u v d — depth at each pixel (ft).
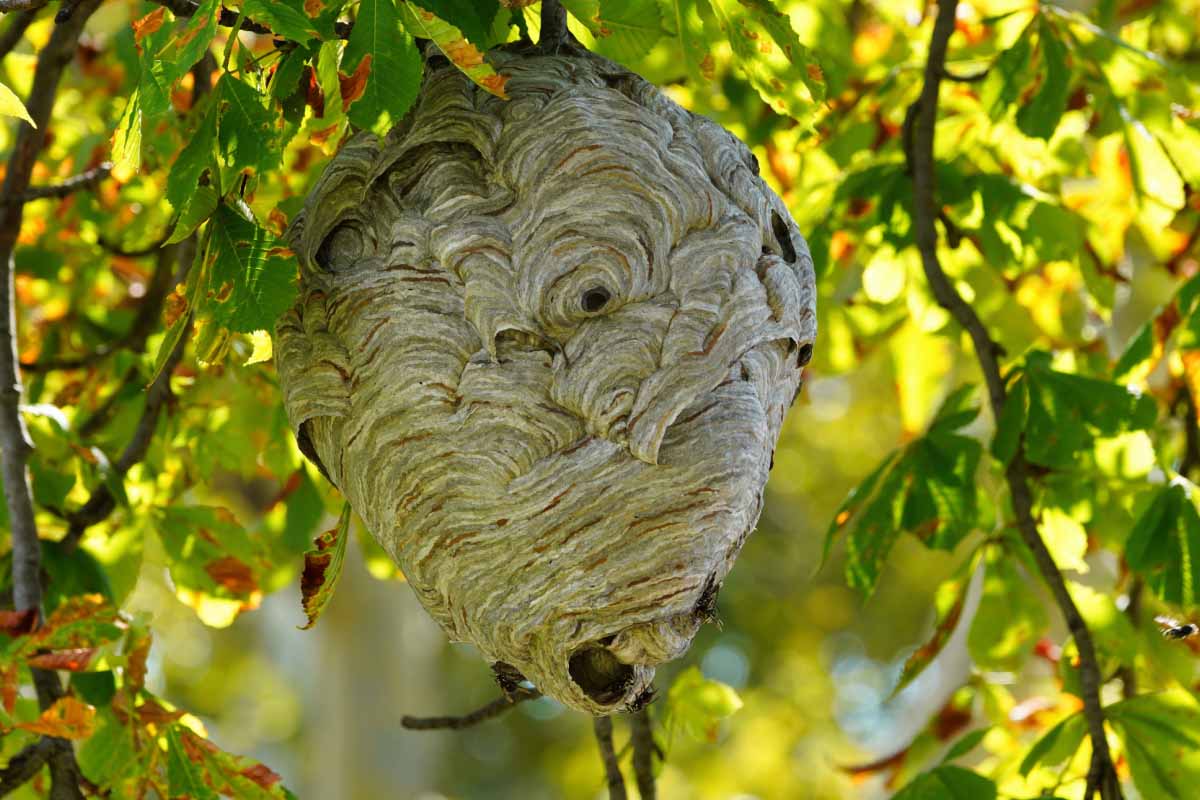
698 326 19.81
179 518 32.71
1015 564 32.65
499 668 20.44
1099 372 37.81
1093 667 27.86
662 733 32.45
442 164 21.02
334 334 20.44
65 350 40.63
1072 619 28.40
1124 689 33.63
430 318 20.11
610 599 18.66
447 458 19.48
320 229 21.08
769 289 20.54
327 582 20.65
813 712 111.45
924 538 30.60
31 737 26.68
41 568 29.32
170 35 17.75
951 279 36.37
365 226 21.07
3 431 27.86
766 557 113.29
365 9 18.17
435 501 19.45
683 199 20.79
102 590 30.19
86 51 41.09
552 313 19.94
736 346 19.79
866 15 39.86
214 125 18.15
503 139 20.98
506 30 22.45
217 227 18.53
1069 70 29.99
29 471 30.60
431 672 95.09
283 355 20.72
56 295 40.40
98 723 24.63
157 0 19.26
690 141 21.72
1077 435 29.45
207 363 18.97
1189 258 39.65
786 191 38.73
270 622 99.81
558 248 20.17
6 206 30.45
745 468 19.11
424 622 92.22
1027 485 30.42
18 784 23.71
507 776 116.67
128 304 41.65
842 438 107.24
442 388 19.77
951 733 35.83
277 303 18.11
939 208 32.37
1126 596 37.11
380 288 20.39
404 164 21.22
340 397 20.16
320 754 85.10
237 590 33.06
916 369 41.75
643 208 20.48
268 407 36.63
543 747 117.19
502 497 19.20
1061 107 29.89
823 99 22.80
